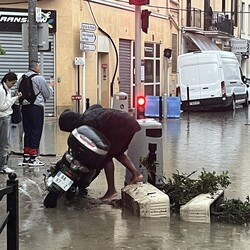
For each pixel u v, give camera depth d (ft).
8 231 16.34
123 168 39.47
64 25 81.92
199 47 133.39
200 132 65.92
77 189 29.68
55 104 82.07
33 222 25.41
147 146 30.63
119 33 96.94
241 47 163.12
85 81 86.43
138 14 38.65
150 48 111.45
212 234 23.80
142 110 40.29
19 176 35.83
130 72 102.58
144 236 23.40
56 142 55.26
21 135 47.91
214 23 143.43
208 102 100.94
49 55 81.76
